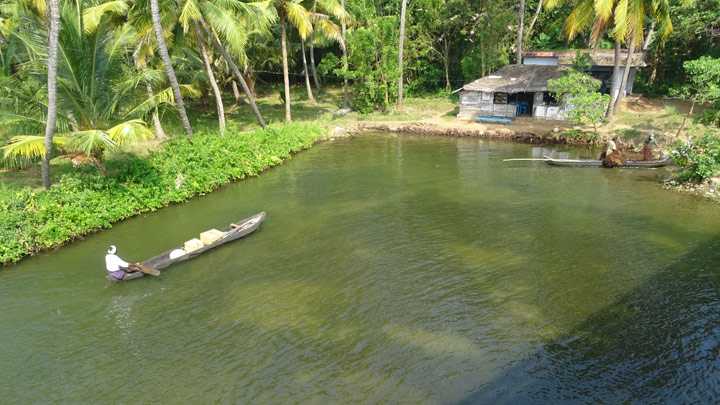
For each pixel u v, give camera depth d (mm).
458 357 10727
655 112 32438
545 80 33812
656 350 10820
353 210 19438
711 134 22672
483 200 20219
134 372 10578
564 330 11578
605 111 31828
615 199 19984
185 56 33062
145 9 22188
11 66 24094
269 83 53750
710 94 23609
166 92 21891
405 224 17938
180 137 23719
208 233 16250
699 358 10547
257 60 43531
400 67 38875
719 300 12602
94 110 18734
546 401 9484
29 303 13219
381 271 14523
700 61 24750
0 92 18234
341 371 10391
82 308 12984
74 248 16422
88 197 17906
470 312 12359
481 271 14375
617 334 11375
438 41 45906
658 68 38750
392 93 39562
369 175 24172
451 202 20078
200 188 21469
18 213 16109
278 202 20531
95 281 14312
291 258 15477
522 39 42250
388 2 46719
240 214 19266
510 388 9812
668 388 9758
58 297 13500
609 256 15094
